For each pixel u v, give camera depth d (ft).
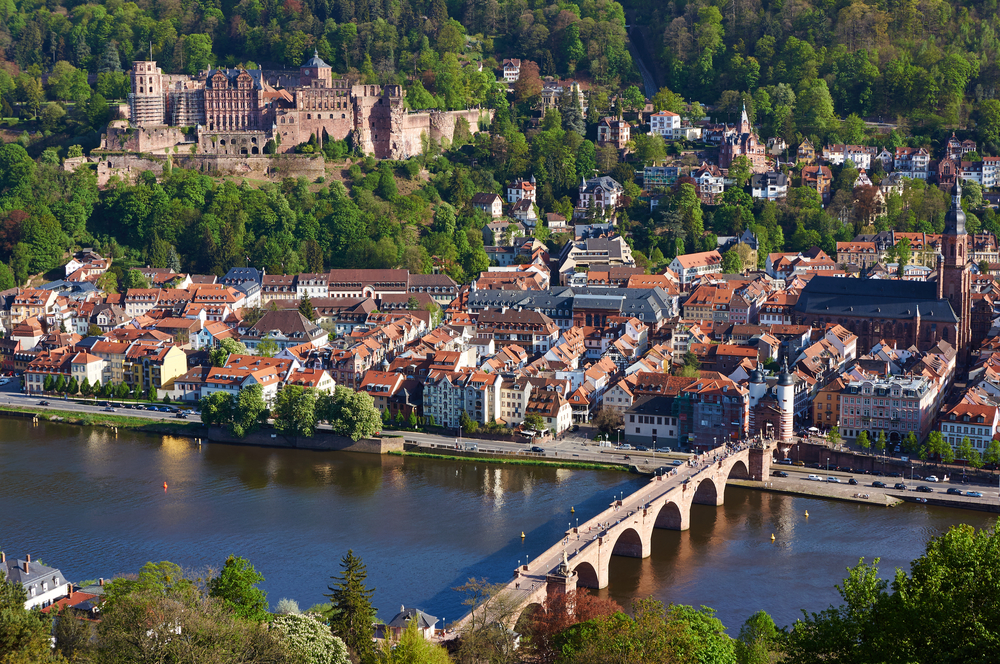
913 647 511.81
